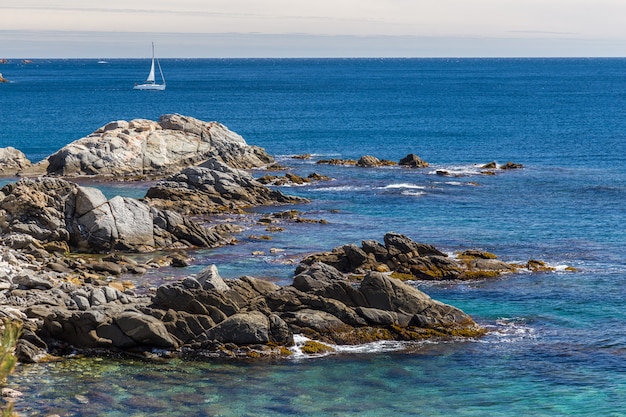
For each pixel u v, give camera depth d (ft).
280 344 170.40
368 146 534.78
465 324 183.42
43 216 250.78
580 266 238.48
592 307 200.85
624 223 299.58
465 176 404.98
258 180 380.78
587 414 142.20
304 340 172.65
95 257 246.06
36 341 164.25
